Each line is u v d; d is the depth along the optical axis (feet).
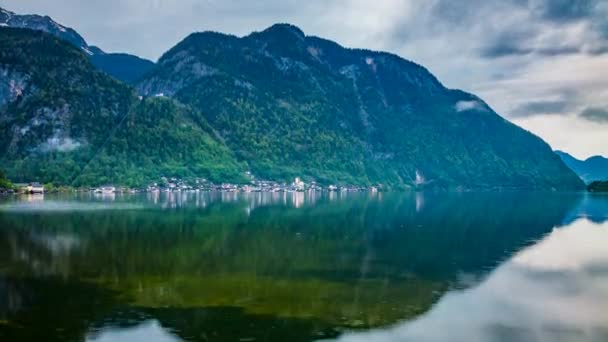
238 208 566.36
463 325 144.97
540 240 312.50
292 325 143.43
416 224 404.16
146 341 130.72
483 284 193.47
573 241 308.81
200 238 304.30
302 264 228.63
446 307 161.99
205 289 181.16
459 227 382.22
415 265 229.45
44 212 466.70
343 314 153.99
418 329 141.49
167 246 273.13
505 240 311.47
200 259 237.45
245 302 165.07
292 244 287.28
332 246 281.95
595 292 181.68
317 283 192.13
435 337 135.74
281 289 182.39
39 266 216.54
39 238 294.66
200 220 413.39
